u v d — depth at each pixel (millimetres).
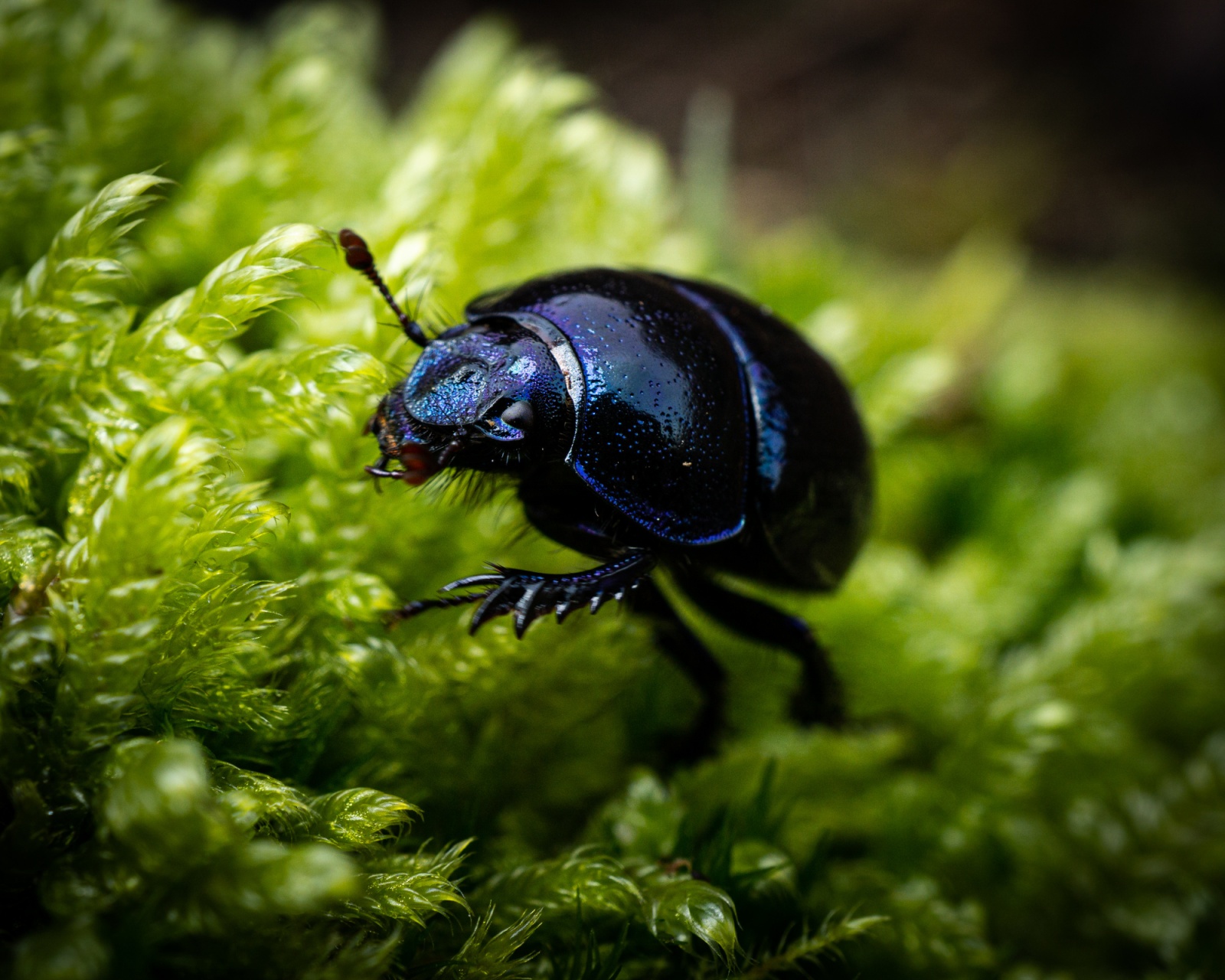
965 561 97
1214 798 87
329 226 86
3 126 86
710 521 76
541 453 74
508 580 74
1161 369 153
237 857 68
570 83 90
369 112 113
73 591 71
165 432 70
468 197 87
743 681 86
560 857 76
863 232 260
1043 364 118
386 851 73
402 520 78
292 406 74
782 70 301
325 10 106
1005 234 265
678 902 74
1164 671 92
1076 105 310
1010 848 86
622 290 76
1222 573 94
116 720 70
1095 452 119
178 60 98
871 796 86
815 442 79
